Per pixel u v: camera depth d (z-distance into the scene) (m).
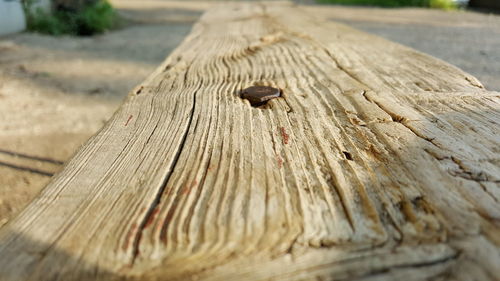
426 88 0.18
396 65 0.21
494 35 1.02
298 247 0.09
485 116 0.15
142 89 0.19
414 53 0.24
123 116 0.16
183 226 0.10
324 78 0.20
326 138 0.14
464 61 0.73
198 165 0.13
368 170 0.12
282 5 0.59
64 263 0.09
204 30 0.37
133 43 1.07
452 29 1.11
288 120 0.15
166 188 0.12
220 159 0.13
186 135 0.14
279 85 0.19
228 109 0.16
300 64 0.22
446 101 0.16
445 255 0.09
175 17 1.51
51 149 0.48
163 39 1.12
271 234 0.10
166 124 0.15
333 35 0.31
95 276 0.09
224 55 0.26
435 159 0.12
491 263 0.09
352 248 0.09
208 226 0.10
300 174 0.12
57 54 0.93
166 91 0.19
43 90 0.68
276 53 0.25
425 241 0.10
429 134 0.14
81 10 1.26
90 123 0.55
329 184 0.12
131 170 0.12
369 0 1.75
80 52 0.96
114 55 0.94
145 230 0.10
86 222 0.10
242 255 0.09
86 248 0.10
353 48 0.26
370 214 0.11
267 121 0.15
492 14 1.46
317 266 0.09
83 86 0.71
